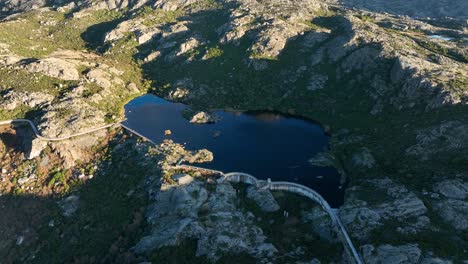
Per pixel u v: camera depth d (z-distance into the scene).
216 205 124.06
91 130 162.00
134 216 124.19
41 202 137.62
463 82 155.00
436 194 114.50
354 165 140.12
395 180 125.25
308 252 109.62
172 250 107.62
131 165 146.25
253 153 152.00
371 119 163.50
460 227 102.94
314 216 120.62
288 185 132.38
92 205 133.75
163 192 127.00
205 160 145.25
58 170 147.50
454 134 131.75
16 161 150.75
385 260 97.50
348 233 110.06
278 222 121.50
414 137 140.00
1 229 130.00
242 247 108.25
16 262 120.25
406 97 159.38
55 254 119.44
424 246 97.56
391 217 110.19
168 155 145.50
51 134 155.00
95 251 116.25
